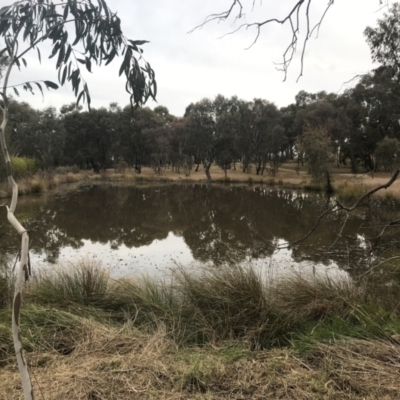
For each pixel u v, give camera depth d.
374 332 3.26
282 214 17.61
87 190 30.75
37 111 35.41
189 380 2.44
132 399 2.26
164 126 50.16
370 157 44.09
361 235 11.50
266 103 45.41
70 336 3.16
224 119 42.12
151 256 9.44
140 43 1.52
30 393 1.30
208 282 4.30
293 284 4.50
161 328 3.41
